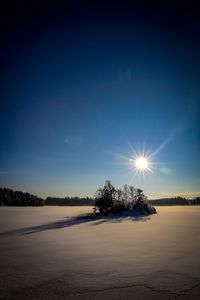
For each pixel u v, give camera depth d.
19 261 5.28
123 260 5.30
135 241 7.66
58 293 3.52
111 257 5.59
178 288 3.68
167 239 8.01
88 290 3.62
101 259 5.41
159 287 3.73
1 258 5.56
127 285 3.82
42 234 9.52
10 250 6.45
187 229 10.74
